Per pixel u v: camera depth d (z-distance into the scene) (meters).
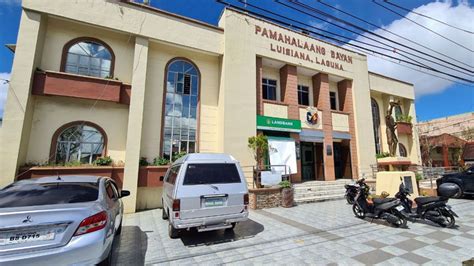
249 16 13.23
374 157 16.30
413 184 9.86
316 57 15.30
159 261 4.65
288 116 13.83
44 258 3.13
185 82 12.08
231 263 4.53
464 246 5.26
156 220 7.91
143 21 10.61
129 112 9.82
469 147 21.80
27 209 3.36
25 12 8.70
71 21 9.55
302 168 15.39
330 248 5.23
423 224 7.09
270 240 5.79
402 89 20.03
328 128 15.14
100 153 9.84
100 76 10.26
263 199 9.66
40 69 8.97
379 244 5.45
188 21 11.67
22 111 8.18
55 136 9.13
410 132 19.38
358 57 17.33
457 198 11.67
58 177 4.93
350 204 10.32
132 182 9.40
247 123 12.18
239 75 12.34
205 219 5.45
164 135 11.22
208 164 6.02
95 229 3.54
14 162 7.86
